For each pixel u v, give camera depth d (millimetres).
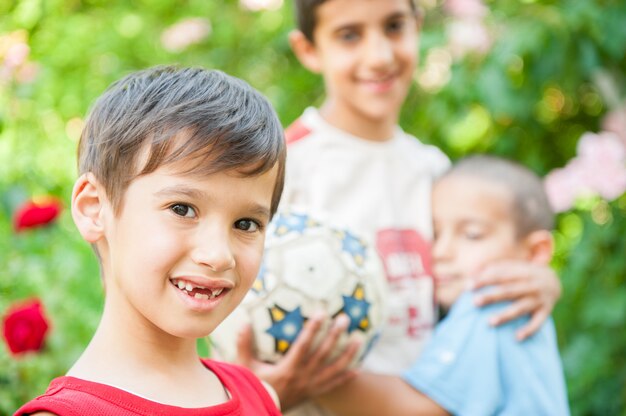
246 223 1276
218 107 1272
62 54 4391
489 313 2053
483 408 1955
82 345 2768
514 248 2209
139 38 4461
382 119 2289
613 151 2977
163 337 1304
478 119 3855
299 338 1766
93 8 4703
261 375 1781
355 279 1806
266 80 4277
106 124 1295
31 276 2955
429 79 3727
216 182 1224
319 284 1768
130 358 1284
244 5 4172
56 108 4238
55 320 2797
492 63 3322
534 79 3393
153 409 1232
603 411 3240
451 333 2049
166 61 4320
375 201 2232
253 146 1254
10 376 2529
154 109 1264
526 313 2098
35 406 1176
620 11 3332
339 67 2268
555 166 3834
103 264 1326
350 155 2252
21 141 3854
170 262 1217
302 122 2311
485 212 2195
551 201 2990
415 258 2227
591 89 3734
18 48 3701
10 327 2426
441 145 3801
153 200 1221
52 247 3102
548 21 3311
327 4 2260
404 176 2320
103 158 1274
